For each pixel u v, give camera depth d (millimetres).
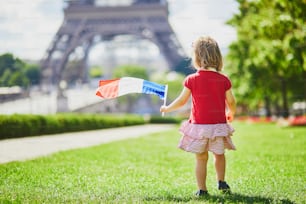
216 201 5230
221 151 5582
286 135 19500
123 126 42281
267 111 46000
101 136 22969
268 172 7930
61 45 75750
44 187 6414
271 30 21109
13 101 54281
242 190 6137
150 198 5582
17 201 5312
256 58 27641
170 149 13391
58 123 26016
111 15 72812
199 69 5887
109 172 8094
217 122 5629
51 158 10469
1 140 18828
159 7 71062
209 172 7984
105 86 6086
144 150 13000
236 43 35719
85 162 9688
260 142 15734
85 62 88875
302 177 7305
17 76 44000
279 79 36344
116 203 5195
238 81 37969
